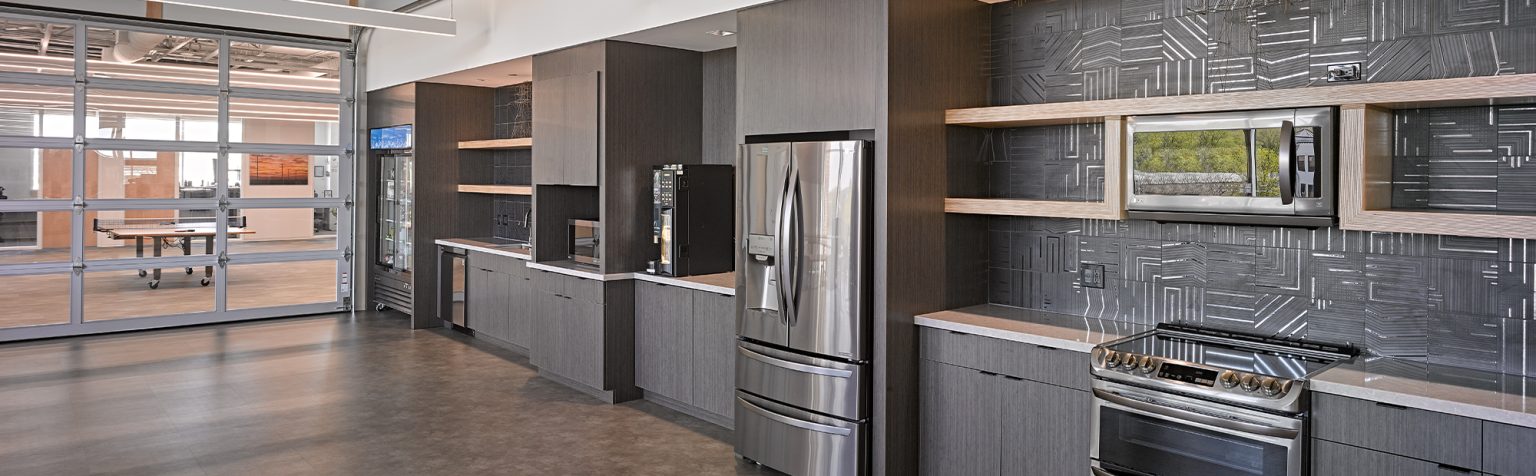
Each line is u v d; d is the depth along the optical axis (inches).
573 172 239.8
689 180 218.4
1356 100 122.9
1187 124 139.7
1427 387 116.0
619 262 231.8
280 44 348.8
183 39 329.7
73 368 262.8
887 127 157.2
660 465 183.9
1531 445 103.0
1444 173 128.4
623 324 232.4
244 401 228.2
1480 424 106.7
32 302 307.3
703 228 221.8
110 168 319.9
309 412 218.8
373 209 366.6
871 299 163.2
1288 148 127.5
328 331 325.7
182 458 183.9
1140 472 133.2
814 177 167.5
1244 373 122.7
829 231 165.6
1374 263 136.3
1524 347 123.3
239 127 343.9
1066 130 166.1
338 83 362.6
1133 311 161.3
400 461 184.2
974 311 171.5
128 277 324.8
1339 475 118.2
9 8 293.4
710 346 208.4
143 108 324.8
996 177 177.0
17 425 204.7
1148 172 145.0
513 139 315.9
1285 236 144.6
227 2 215.9
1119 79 160.4
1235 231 149.7
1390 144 132.3
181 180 333.7
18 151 303.0
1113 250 163.6
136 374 255.9
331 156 364.2
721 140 238.1
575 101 237.6
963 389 159.5
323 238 363.9
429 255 332.2
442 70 298.7
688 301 214.4
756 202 179.8
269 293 353.1
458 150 335.3
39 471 175.0
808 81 171.5
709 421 215.0
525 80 312.8
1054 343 145.5
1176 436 129.3
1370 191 126.3
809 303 169.8
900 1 158.6
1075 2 165.9
